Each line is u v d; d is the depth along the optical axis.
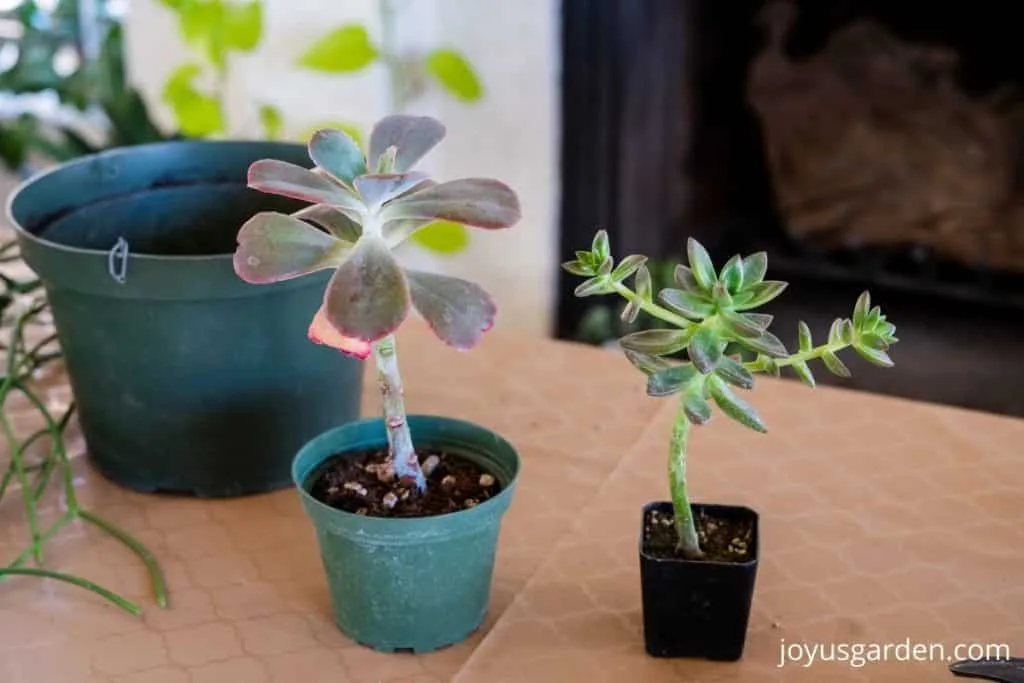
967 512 1.01
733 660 0.89
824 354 0.85
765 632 0.92
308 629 0.92
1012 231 1.80
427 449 0.95
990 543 0.99
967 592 0.94
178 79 1.61
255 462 1.02
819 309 1.88
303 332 1.00
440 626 0.90
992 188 1.80
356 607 0.90
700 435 1.10
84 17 2.07
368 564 0.88
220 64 1.61
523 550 0.98
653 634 0.89
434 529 0.87
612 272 0.85
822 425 1.11
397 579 0.88
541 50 1.67
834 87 1.84
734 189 1.95
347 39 1.55
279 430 1.02
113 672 0.89
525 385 1.17
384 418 0.92
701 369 0.82
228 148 1.10
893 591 0.95
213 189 1.11
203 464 1.02
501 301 1.83
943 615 0.93
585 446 1.09
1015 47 1.77
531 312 1.83
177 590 0.95
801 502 1.03
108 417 1.02
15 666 0.89
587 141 1.72
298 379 1.01
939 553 0.98
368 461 0.94
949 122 1.81
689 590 0.87
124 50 1.86
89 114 1.96
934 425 1.11
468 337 0.84
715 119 1.88
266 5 1.64
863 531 1.00
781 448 1.09
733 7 1.84
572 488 1.04
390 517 0.88
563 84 1.69
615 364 1.20
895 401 1.15
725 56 1.86
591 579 0.95
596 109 1.71
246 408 1.01
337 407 1.04
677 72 1.78
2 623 0.93
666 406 1.14
